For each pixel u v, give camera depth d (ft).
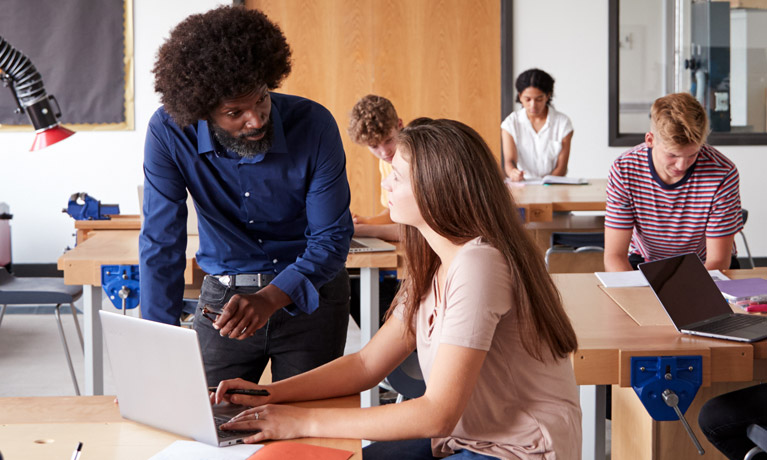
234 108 5.30
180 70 5.13
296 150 6.05
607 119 20.35
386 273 12.55
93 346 9.64
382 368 5.41
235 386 5.09
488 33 20.08
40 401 5.24
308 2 19.79
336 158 6.17
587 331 6.20
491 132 20.42
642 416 7.63
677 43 20.03
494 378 4.70
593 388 7.24
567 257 13.47
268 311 5.74
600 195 13.73
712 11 19.86
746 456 6.14
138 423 4.82
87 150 19.83
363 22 19.92
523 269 4.67
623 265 9.23
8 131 19.61
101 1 19.42
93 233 12.17
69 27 19.42
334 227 6.22
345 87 20.11
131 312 12.98
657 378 5.65
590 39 20.07
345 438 4.57
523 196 13.60
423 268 5.16
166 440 4.56
